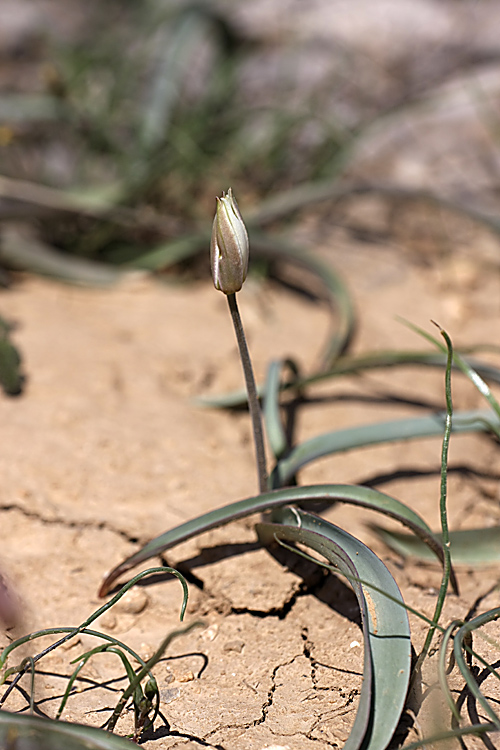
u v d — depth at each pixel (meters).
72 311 0.66
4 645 0.45
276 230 0.83
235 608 0.47
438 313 0.69
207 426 0.56
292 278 0.75
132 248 0.77
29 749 0.39
